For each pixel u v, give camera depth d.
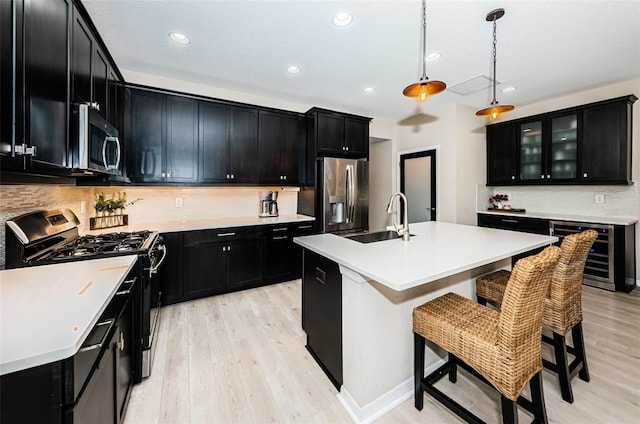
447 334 1.39
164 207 3.47
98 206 2.90
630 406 1.59
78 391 0.87
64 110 1.46
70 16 1.53
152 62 2.85
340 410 1.61
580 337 1.79
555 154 3.92
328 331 1.87
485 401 1.66
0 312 0.98
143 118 2.98
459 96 3.96
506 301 1.18
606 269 3.35
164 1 1.95
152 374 1.90
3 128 1.01
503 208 4.68
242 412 1.59
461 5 2.00
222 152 3.45
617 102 3.36
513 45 2.56
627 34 2.38
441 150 4.48
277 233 3.66
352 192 4.09
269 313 2.84
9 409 0.75
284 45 2.54
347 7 2.02
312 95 3.86
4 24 1.02
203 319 2.70
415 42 2.50
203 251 3.18
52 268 1.51
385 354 1.63
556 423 1.49
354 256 1.67
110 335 1.24
